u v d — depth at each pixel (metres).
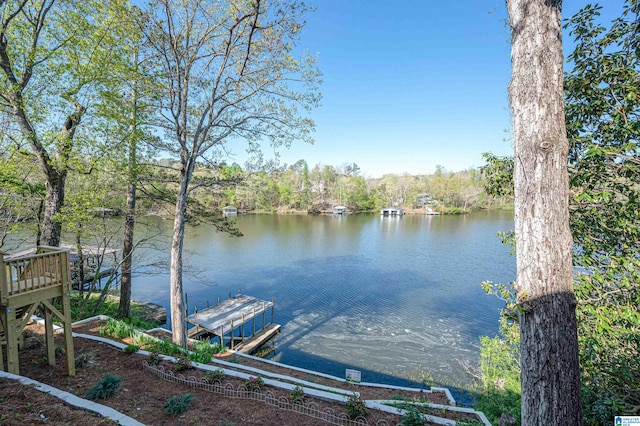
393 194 81.38
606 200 4.60
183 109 8.75
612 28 4.61
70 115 9.13
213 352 9.54
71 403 4.16
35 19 8.40
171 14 8.02
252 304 15.11
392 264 26.52
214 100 9.18
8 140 8.94
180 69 8.57
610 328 4.28
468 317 16.34
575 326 2.72
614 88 4.57
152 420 4.54
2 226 10.19
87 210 9.92
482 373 9.75
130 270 11.96
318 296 19.39
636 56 4.41
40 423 3.57
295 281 22.12
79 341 7.34
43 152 8.85
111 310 12.77
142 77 8.54
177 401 4.87
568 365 2.65
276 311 17.16
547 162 2.75
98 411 4.07
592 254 5.23
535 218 2.78
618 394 5.15
